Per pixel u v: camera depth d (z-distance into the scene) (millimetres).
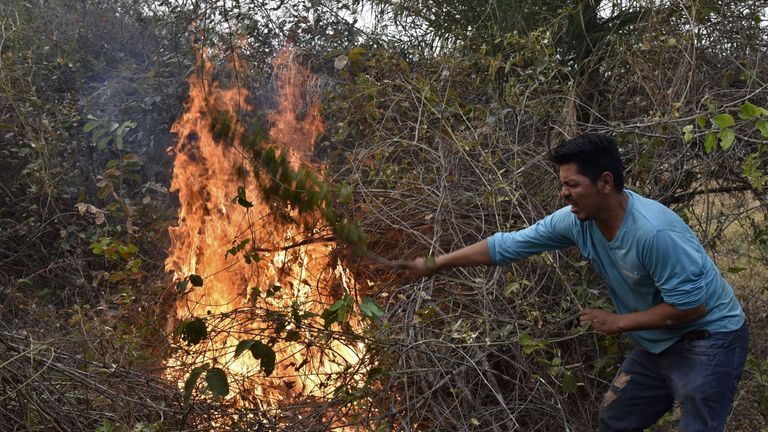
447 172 3863
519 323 3262
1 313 3869
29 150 4613
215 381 2707
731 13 4480
